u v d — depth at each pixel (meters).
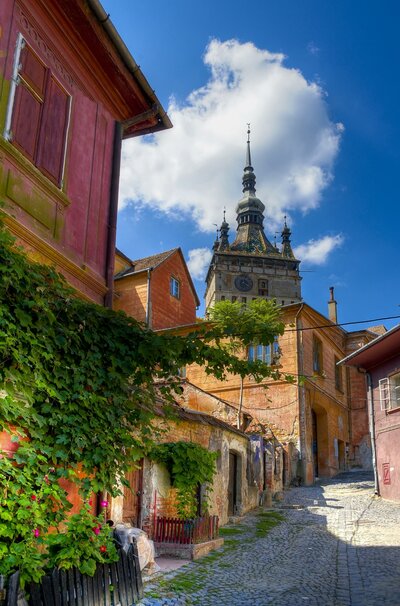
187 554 11.22
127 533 9.20
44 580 5.79
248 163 120.31
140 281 28.36
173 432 13.78
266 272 97.94
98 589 6.66
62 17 8.60
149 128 11.00
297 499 21.48
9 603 5.20
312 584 9.25
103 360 7.77
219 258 98.31
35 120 8.02
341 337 35.09
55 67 8.60
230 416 22.67
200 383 30.03
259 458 20.45
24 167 7.52
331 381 31.89
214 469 13.68
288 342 27.78
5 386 6.05
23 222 7.48
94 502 8.12
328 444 30.02
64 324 7.29
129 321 8.05
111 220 9.81
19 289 6.33
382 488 21.55
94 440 7.26
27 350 6.48
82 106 9.34
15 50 7.64
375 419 22.66
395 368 21.44
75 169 8.94
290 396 27.06
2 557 5.61
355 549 12.36
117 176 10.10
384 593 8.48
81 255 8.87
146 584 8.63
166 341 7.75
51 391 6.65
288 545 13.08
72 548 6.27
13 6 7.67
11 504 5.90
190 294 31.80
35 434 6.48
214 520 13.29
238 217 115.25
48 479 6.58
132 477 11.46
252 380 28.34
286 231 105.44
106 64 9.59
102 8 8.40
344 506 19.33
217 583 9.20
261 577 9.78
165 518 11.91
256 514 18.30
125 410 7.92
